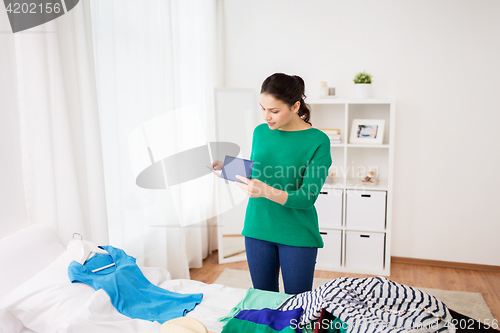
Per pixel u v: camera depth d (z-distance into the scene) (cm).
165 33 261
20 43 156
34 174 166
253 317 142
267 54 355
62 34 174
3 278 134
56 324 130
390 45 321
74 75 180
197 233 323
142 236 241
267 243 169
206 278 304
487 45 298
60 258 155
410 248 338
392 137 298
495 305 254
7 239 147
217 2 350
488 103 304
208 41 338
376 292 140
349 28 329
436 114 317
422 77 316
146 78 241
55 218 175
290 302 152
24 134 161
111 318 139
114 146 213
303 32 342
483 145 309
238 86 367
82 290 144
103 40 205
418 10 310
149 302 157
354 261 320
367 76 310
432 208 328
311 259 166
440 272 317
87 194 192
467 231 322
